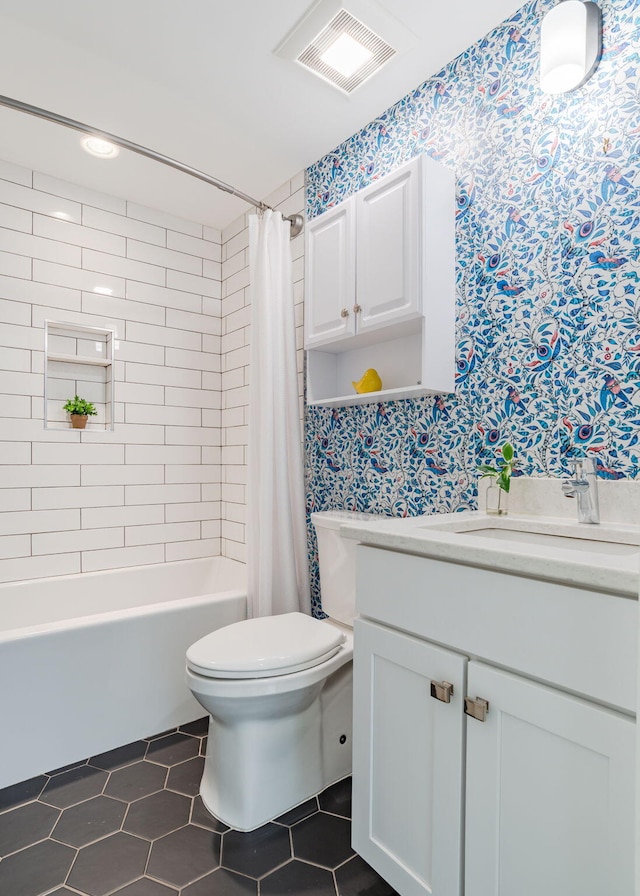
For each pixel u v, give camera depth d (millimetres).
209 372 2830
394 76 1700
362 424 1939
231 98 1806
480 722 850
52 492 2305
